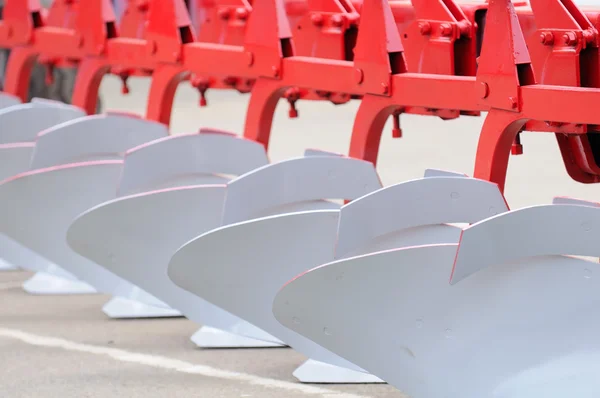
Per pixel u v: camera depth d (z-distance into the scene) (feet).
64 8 51.34
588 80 30.14
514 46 28.68
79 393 31.53
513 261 25.72
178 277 30.45
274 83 38.22
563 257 25.75
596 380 25.90
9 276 51.08
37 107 46.14
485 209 27.78
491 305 25.96
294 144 93.15
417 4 34.37
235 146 36.09
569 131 28.17
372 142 34.58
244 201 31.32
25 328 40.34
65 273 47.06
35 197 39.55
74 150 40.57
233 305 31.35
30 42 51.70
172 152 35.68
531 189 70.13
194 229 35.14
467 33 33.42
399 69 33.53
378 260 26.00
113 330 40.11
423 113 32.94
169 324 41.42
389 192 27.63
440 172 29.12
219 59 40.37
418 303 26.18
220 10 42.32
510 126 29.27
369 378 32.68
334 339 26.96
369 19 33.68
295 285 26.45
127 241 35.19
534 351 26.08
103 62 47.37
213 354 36.58
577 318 25.99
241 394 31.45
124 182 35.01
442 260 25.79
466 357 26.27
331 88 35.68
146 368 34.55
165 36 42.93
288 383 32.76
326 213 30.42
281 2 37.91
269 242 30.66
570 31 29.68
